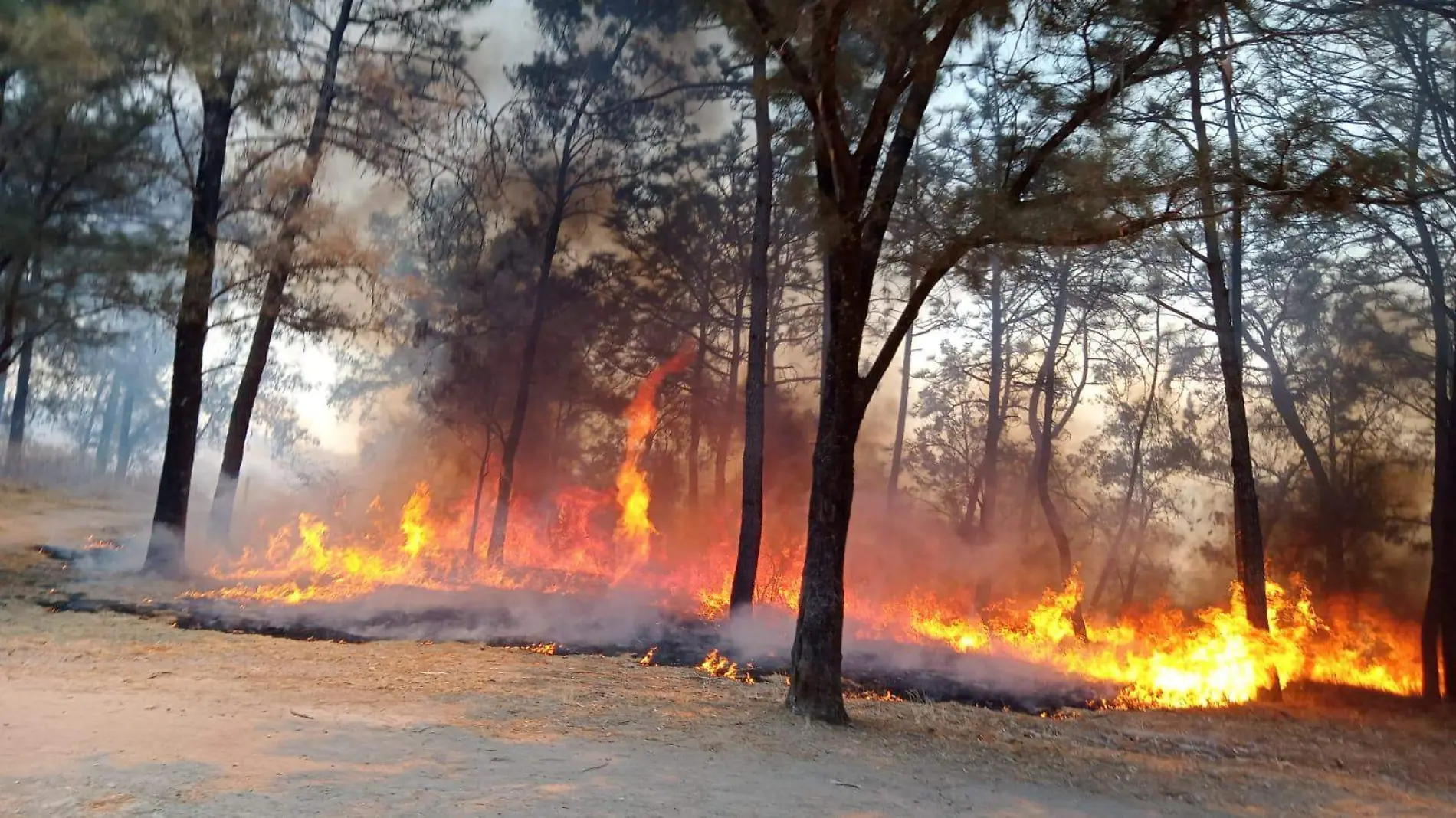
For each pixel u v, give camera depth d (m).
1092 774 8.13
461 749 6.80
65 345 23.17
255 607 14.01
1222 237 13.81
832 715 9.27
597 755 6.98
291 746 6.43
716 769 6.89
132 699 7.57
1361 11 9.27
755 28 8.73
